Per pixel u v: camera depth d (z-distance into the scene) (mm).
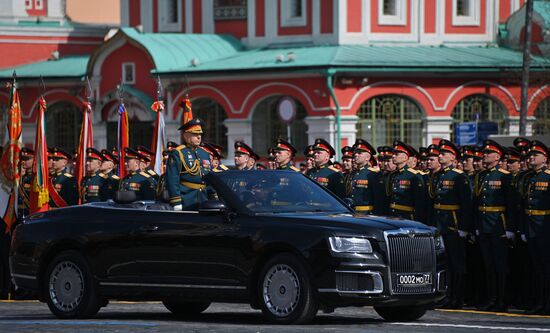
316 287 47250
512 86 139500
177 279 50594
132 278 51688
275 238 48188
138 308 60688
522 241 62688
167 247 50781
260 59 140500
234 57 144250
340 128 134375
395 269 48125
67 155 76062
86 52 169500
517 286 63500
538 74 138250
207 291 49906
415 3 144125
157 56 143375
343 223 48000
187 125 54688
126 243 51844
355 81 135000
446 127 137875
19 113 74875
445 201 63594
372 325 48219
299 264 47531
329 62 133250
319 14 142500
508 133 139875
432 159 65250
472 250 64688
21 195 75875
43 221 54719
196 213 50656
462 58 139250
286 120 115000
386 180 67438
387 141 136875
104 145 150625
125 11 159250
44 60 166125
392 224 48719
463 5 146500
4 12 165000
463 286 63781
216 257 49594
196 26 152750
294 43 144500
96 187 72750
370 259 47531
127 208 53125
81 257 53062
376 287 47594
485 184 62500
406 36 143875
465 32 146125
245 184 51094
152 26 157125
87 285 52844
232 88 141000
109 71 149000
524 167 62594
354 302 47219
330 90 133875
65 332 46688
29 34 165625
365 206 67875
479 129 117625
